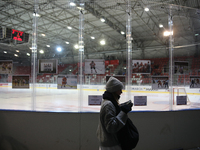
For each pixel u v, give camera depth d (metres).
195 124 3.58
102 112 1.70
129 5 3.39
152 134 3.29
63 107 4.98
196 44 3.85
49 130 3.15
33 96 3.31
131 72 3.41
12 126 3.21
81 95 3.25
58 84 3.39
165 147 3.37
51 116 3.15
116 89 1.75
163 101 5.25
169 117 3.40
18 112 3.20
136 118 3.24
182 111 3.49
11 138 3.21
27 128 3.18
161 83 3.57
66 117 3.15
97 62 3.33
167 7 3.63
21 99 6.71
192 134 3.56
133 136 1.71
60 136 3.15
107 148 1.69
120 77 3.43
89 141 3.14
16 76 3.48
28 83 3.39
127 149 1.71
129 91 3.41
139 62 3.46
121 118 1.60
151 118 3.30
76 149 3.14
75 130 3.15
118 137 1.72
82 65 3.28
